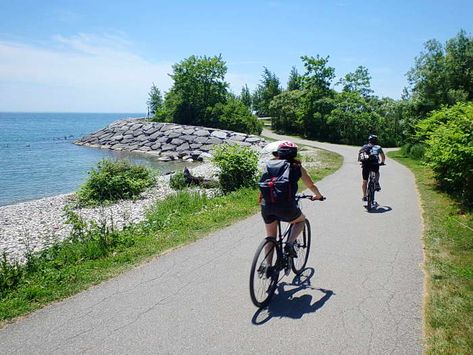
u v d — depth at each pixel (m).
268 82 67.56
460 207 9.38
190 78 54.03
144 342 3.91
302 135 51.97
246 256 6.41
